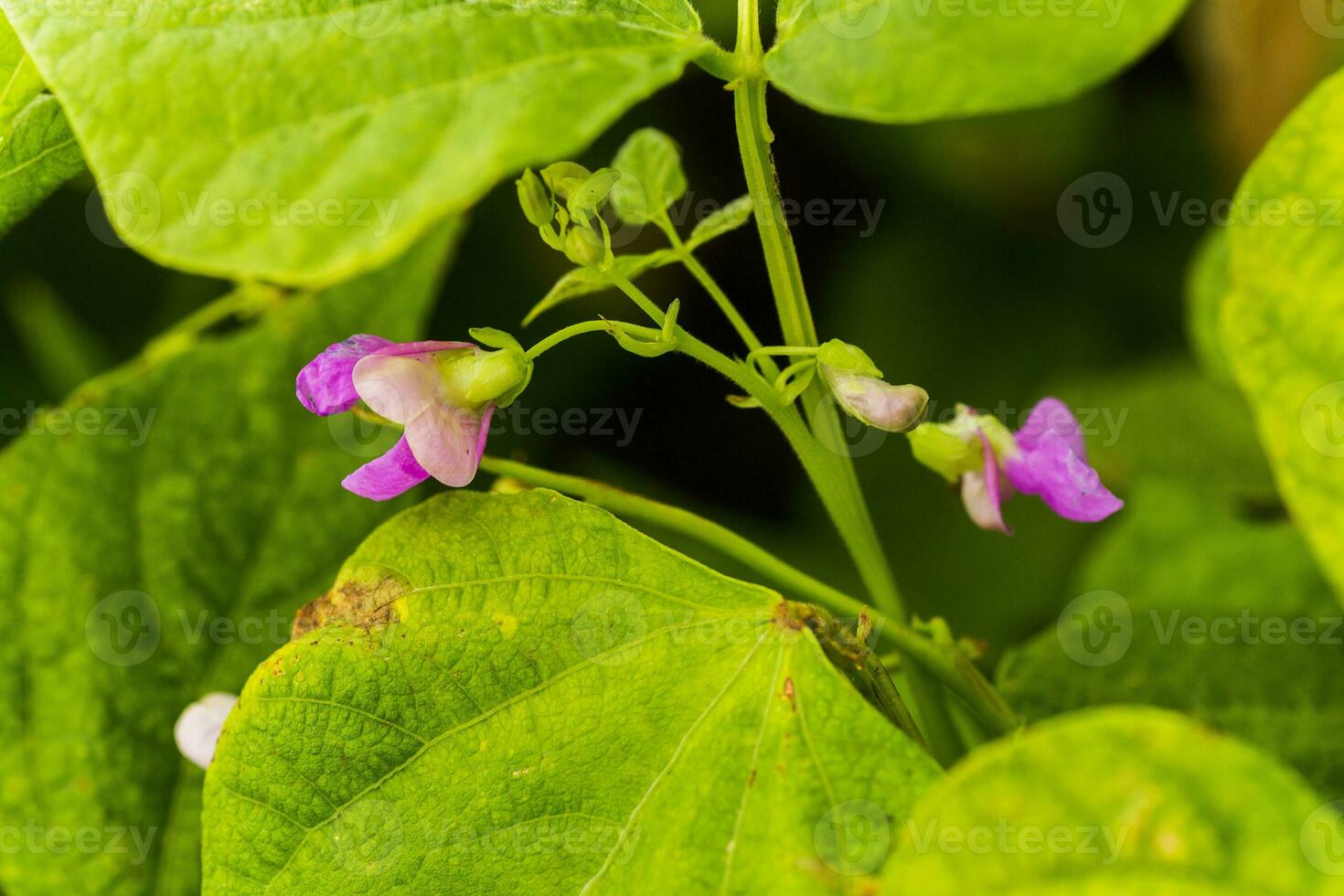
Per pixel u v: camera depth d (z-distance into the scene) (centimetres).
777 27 32
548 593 34
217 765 34
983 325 49
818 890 33
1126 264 49
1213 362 40
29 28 32
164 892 38
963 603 46
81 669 38
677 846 33
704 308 44
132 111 32
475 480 41
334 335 39
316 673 34
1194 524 42
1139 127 48
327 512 38
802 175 47
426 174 31
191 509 38
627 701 34
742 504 44
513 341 34
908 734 34
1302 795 31
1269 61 43
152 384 38
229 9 32
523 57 32
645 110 44
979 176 48
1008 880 31
